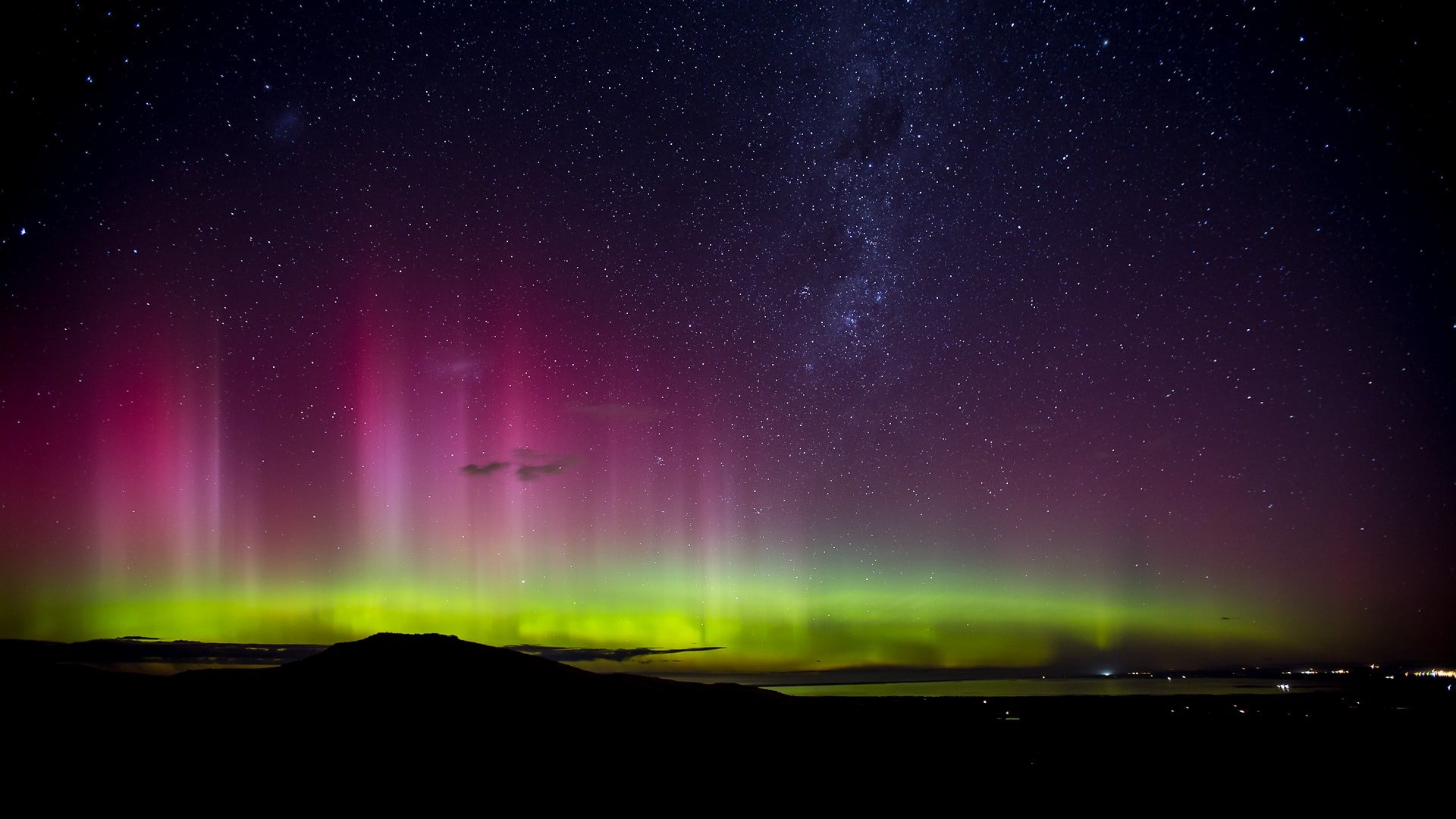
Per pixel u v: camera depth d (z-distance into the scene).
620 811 13.92
